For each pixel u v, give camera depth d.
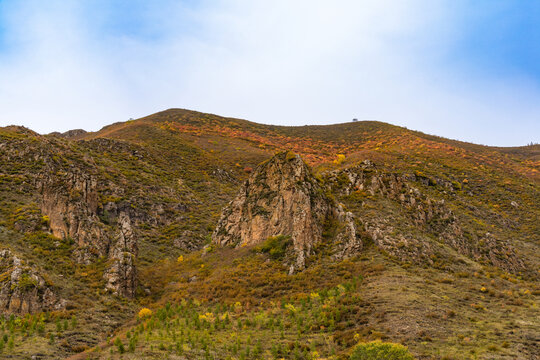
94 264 52.81
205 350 31.92
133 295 50.72
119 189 85.25
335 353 30.17
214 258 59.84
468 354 27.61
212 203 102.44
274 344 32.88
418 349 28.69
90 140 115.06
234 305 43.75
